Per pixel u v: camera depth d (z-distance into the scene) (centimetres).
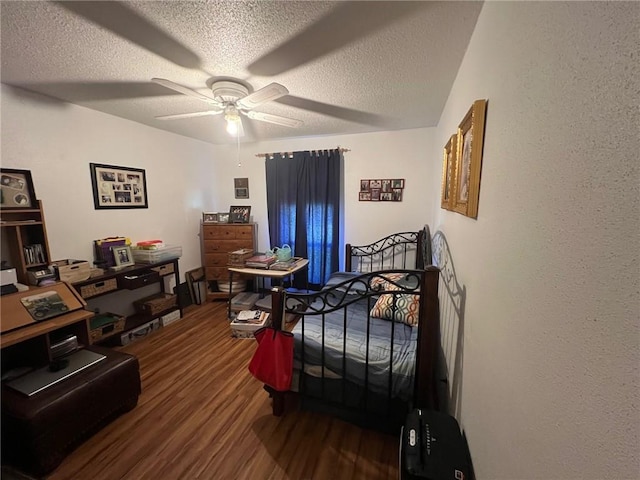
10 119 202
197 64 167
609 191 38
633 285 34
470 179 109
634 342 33
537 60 62
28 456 136
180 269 362
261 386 209
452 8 116
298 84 195
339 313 223
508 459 71
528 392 61
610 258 38
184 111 260
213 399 195
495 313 85
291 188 375
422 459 104
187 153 368
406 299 210
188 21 126
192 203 380
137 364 185
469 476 100
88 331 210
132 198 297
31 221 204
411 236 342
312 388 176
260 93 170
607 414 38
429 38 138
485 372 92
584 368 43
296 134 353
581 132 45
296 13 121
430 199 331
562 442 48
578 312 45
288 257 345
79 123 246
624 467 35
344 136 355
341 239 374
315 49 149
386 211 351
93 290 236
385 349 168
